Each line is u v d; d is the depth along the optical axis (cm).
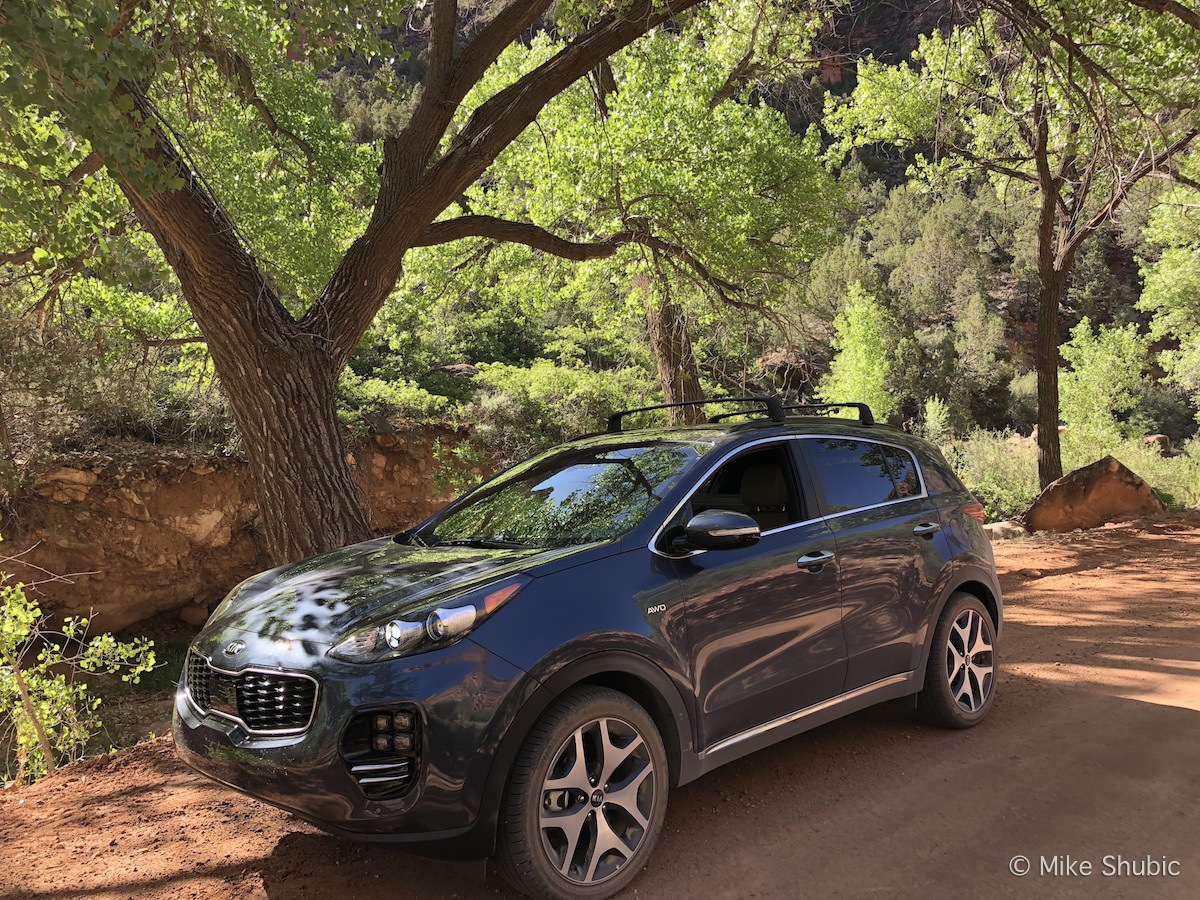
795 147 1194
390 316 1420
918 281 5362
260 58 823
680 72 1095
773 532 361
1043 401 1633
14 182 503
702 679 317
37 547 1210
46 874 312
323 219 1158
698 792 367
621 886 284
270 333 602
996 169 1675
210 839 338
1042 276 1622
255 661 282
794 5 1084
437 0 731
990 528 1346
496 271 1418
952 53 975
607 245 808
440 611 269
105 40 342
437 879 300
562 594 289
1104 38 871
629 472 369
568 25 905
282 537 604
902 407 4253
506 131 664
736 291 1196
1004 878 287
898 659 404
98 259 418
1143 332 4866
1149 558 984
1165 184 1439
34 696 583
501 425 1834
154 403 1390
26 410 1184
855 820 335
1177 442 4069
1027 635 653
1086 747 409
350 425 1664
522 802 263
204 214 575
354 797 258
